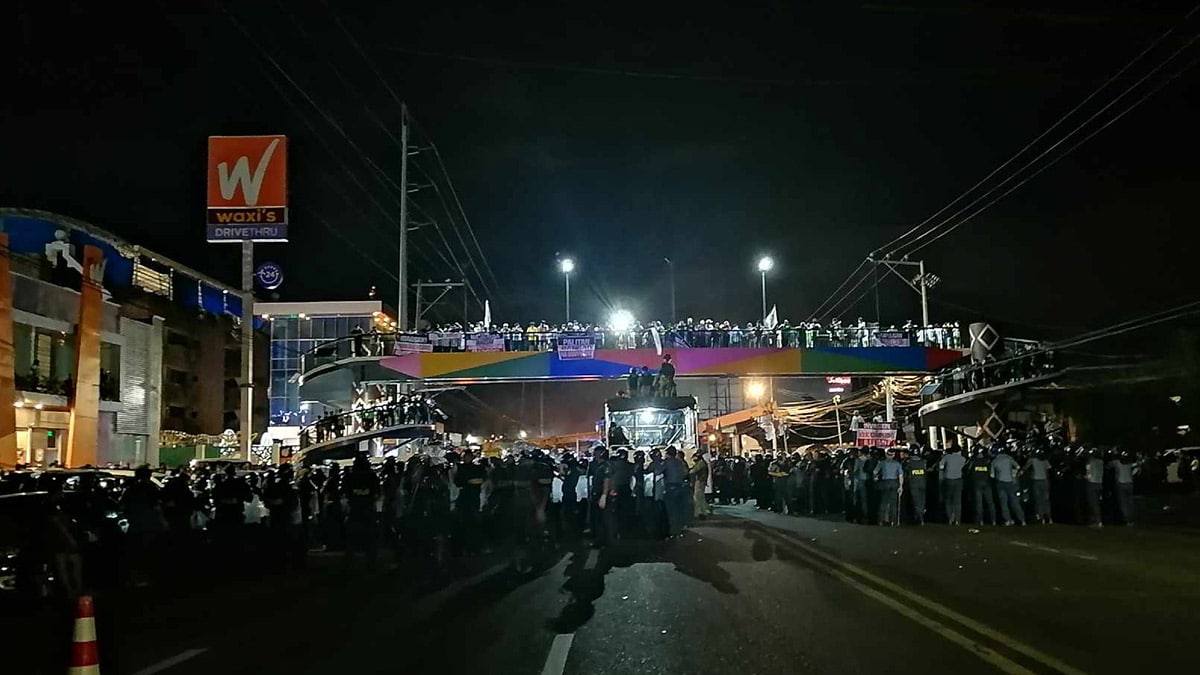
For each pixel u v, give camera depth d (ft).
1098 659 28.35
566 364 126.72
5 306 107.45
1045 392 111.55
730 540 65.92
